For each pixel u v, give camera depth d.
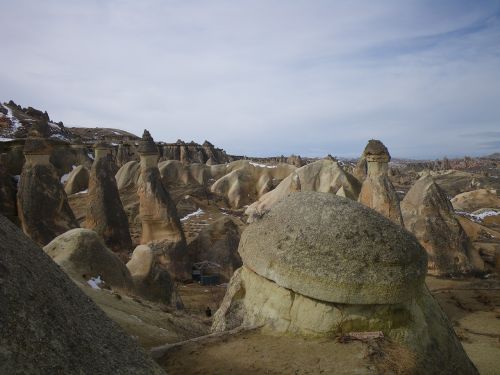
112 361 3.07
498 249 23.38
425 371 5.97
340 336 6.20
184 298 20.14
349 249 6.35
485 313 15.13
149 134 24.83
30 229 19.98
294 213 7.11
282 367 5.53
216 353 6.00
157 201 24.14
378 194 18.50
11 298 2.69
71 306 3.20
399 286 6.27
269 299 6.89
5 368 2.37
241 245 7.88
